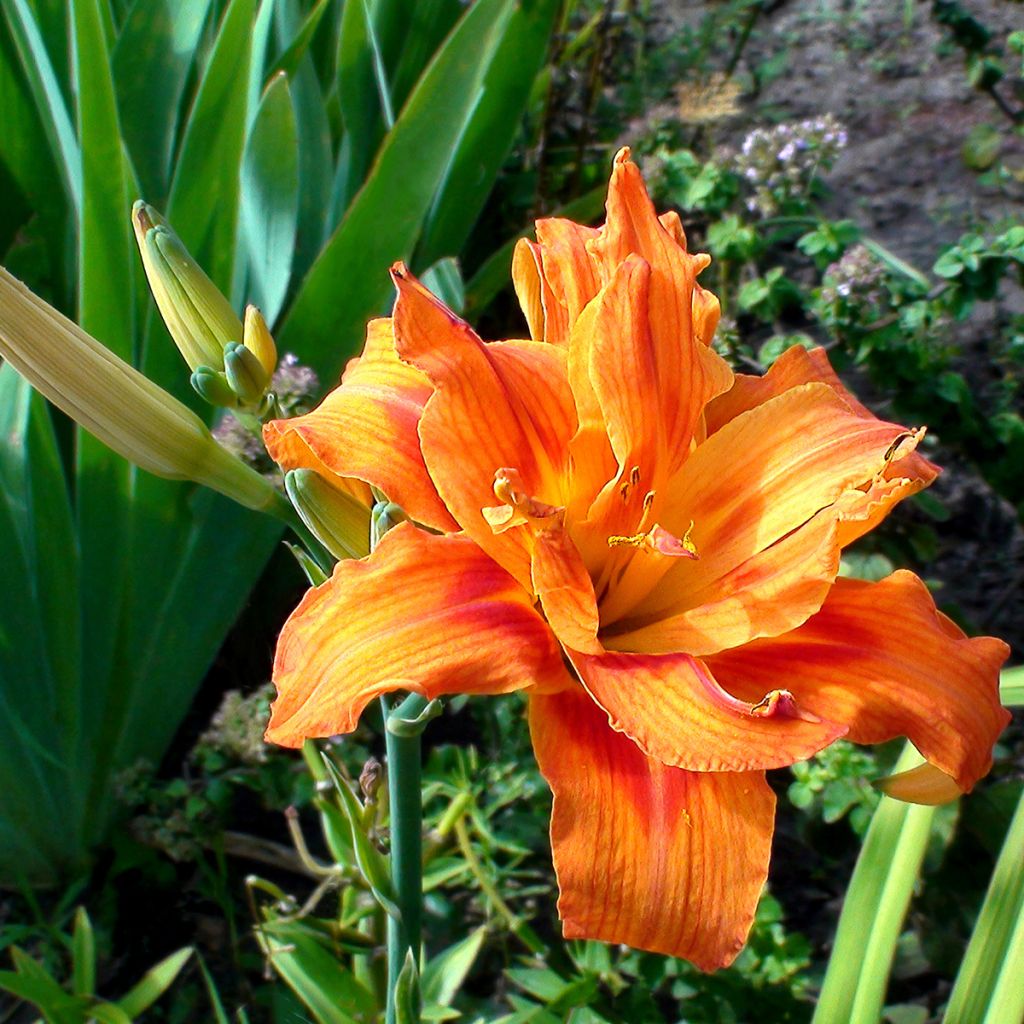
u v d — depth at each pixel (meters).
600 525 0.25
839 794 0.42
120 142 0.41
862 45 0.93
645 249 0.25
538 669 0.23
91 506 0.44
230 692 0.49
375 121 0.57
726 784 0.22
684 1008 0.40
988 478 0.55
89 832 0.49
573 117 0.79
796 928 0.49
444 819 0.42
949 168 0.82
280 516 0.28
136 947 0.48
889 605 0.25
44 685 0.46
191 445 0.27
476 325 0.70
